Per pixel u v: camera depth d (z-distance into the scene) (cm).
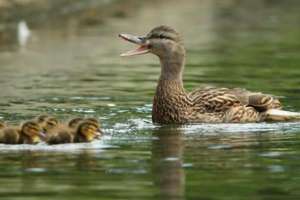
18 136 1477
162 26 1786
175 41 1767
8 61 2452
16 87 2064
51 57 2522
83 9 3472
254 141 1531
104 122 1680
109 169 1327
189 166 1348
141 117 1744
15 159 1381
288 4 4088
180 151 1448
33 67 2355
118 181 1261
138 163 1362
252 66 2394
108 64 2430
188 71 2317
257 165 1355
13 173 1302
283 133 1603
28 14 3111
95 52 2627
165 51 1761
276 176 1295
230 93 1762
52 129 1494
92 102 1880
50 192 1205
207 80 2181
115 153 1428
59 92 2000
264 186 1242
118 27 3112
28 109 1792
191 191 1216
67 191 1211
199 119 1719
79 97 1936
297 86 2084
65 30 3033
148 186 1238
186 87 2091
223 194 1205
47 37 2888
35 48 2678
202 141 1530
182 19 3444
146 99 1923
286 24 3375
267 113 1736
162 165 1353
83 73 2275
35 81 2148
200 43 2870
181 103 1727
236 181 1267
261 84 2114
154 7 3722
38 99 1909
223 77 2225
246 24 3381
